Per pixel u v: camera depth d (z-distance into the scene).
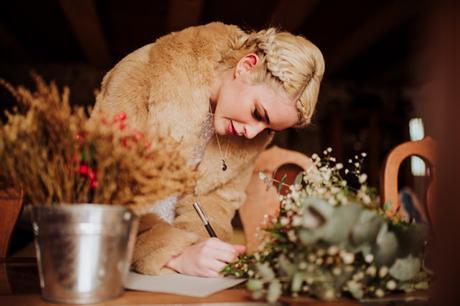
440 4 0.48
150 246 1.01
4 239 1.27
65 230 0.68
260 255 0.84
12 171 0.70
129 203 0.73
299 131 6.00
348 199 0.81
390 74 5.91
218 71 1.27
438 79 0.48
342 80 6.38
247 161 1.45
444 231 0.52
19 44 5.28
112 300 0.73
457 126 0.48
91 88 5.95
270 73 1.15
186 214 1.39
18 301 0.72
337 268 0.71
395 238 0.74
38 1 4.26
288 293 0.80
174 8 3.91
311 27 4.61
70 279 0.69
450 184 0.51
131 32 4.92
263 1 4.02
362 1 3.97
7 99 5.55
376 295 0.78
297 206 0.83
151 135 0.82
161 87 1.21
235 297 0.78
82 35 4.55
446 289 0.53
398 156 1.50
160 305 0.71
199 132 1.27
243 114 1.19
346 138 5.70
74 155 0.70
